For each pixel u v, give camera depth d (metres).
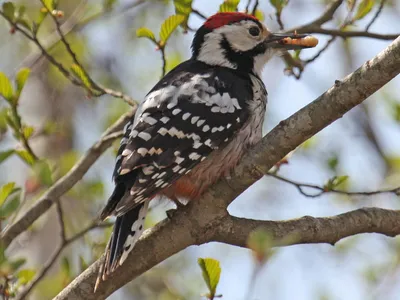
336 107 8.83
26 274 11.22
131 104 11.70
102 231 14.53
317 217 9.65
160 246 9.18
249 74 11.37
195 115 9.99
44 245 14.59
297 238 9.44
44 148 15.41
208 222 9.27
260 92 10.95
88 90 11.62
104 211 9.37
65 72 11.52
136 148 9.69
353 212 9.76
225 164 10.02
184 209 9.31
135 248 9.16
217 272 9.00
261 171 9.20
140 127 9.89
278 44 11.64
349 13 12.12
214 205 9.26
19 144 12.24
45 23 16.22
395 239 16.39
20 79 10.96
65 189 11.76
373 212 9.79
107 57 17.75
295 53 12.16
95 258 13.04
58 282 13.37
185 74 10.73
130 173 9.68
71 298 9.04
